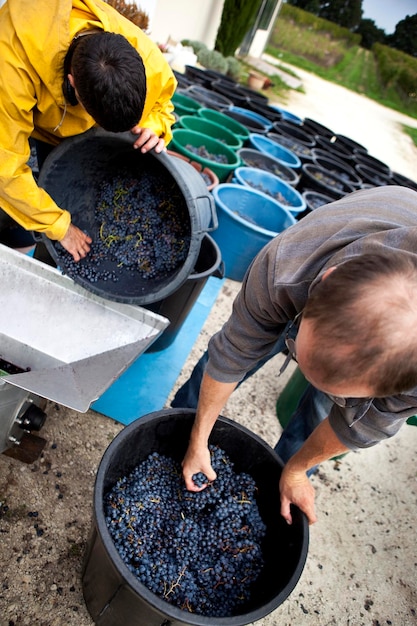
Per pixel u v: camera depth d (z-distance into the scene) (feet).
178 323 7.54
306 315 2.54
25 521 5.17
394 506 7.46
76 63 3.86
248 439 4.82
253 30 42.16
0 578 4.69
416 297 2.36
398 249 2.59
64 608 4.71
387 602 6.16
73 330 5.30
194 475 4.66
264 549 4.72
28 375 4.37
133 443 4.50
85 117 4.66
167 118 5.55
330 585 6.05
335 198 14.47
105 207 5.26
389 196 3.54
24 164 4.33
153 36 23.34
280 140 17.16
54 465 5.78
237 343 3.72
